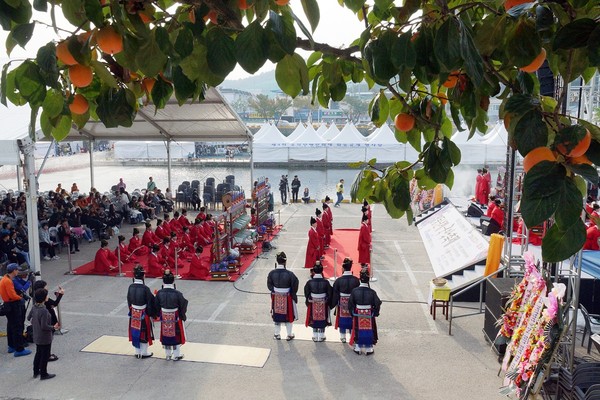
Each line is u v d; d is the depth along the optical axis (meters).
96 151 65.31
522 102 1.71
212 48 1.74
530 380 6.18
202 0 1.85
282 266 9.71
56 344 9.68
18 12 1.76
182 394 7.80
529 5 1.82
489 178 22.70
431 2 2.43
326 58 2.76
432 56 2.05
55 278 14.12
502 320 8.05
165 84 2.33
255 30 1.64
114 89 2.07
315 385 8.05
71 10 1.79
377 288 13.04
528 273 7.38
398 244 17.98
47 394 7.81
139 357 9.06
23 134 10.48
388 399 7.63
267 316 11.11
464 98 2.44
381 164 34.50
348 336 10.02
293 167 45.75
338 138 34.56
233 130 21.12
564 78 1.90
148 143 42.75
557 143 1.49
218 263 13.93
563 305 7.04
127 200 22.75
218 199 25.88
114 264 15.04
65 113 2.05
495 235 11.29
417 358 9.01
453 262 13.41
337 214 24.14
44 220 16.58
